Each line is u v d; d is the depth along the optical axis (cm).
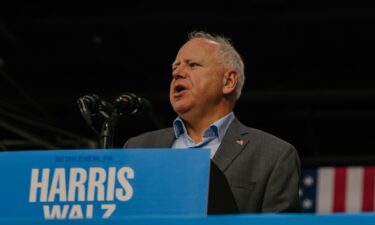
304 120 978
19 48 812
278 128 995
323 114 972
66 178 216
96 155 216
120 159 214
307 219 167
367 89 891
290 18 750
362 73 880
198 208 208
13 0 730
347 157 1012
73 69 883
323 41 803
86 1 735
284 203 280
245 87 902
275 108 949
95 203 212
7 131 848
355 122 998
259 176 288
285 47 817
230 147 300
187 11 739
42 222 174
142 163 214
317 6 732
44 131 887
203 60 325
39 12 742
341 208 789
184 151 214
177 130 325
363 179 791
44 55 830
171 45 803
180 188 211
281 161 291
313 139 1009
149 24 763
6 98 908
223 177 233
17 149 832
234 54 334
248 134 307
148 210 210
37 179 218
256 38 791
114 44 802
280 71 884
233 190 284
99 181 214
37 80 909
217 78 325
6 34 768
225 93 326
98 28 768
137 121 956
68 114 930
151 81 894
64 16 748
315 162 1012
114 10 742
